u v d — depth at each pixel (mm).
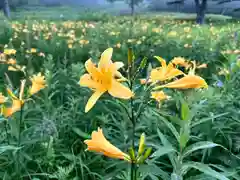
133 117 1817
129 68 1736
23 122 3270
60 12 24219
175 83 1750
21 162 2754
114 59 6500
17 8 25844
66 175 2533
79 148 3541
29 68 5664
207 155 3166
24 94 2871
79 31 11031
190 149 1830
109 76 1570
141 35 9570
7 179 2691
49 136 3020
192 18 26031
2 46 7684
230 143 3004
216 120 3244
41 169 2750
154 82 1776
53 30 9781
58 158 3238
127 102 2270
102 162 3219
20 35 9148
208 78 5656
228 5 27250
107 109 3559
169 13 28078
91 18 20016
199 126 3080
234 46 6633
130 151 1571
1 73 5566
